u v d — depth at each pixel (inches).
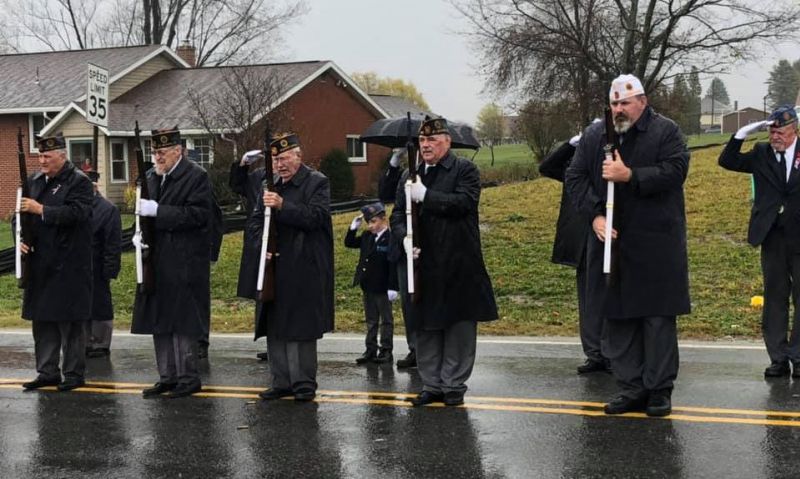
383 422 240.8
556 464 201.6
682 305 231.8
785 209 278.8
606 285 230.1
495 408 252.2
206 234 278.5
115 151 1126.4
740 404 248.7
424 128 249.9
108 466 209.6
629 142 230.7
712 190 661.9
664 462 200.5
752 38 1099.9
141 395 280.5
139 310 276.8
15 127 1173.7
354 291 487.2
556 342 356.8
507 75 1203.2
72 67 1251.2
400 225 259.1
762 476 190.1
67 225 284.2
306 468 204.4
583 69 1184.2
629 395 243.6
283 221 258.4
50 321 286.2
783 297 282.7
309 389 267.6
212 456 214.8
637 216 229.9
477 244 253.8
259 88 1070.4
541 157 1448.1
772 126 281.1
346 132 1286.9
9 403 273.3
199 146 1120.8
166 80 1239.5
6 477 203.8
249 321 429.7
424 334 259.4
